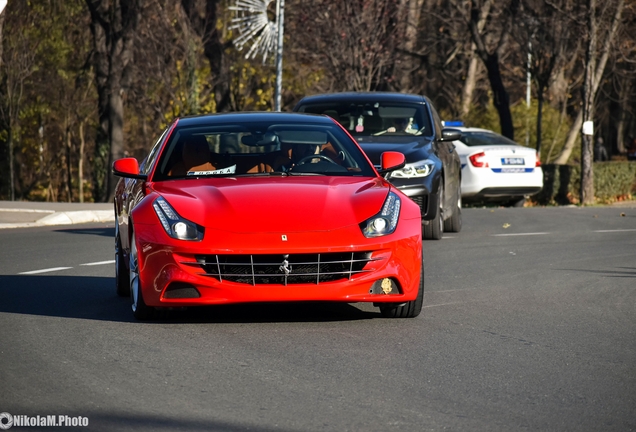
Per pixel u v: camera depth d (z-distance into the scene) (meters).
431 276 20.14
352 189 15.12
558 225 31.98
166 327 14.40
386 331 14.11
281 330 14.14
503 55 95.31
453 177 28.72
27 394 10.59
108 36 76.12
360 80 65.62
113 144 75.81
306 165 16.33
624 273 20.50
